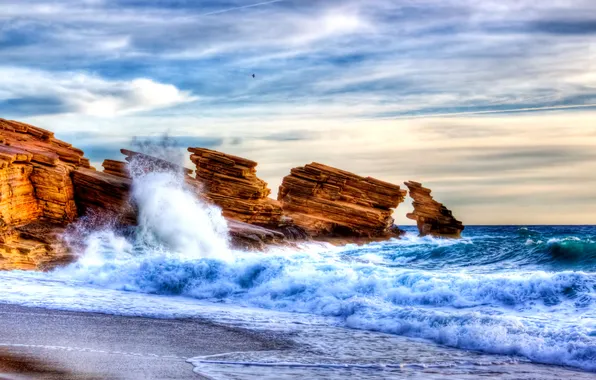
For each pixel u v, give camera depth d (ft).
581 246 107.86
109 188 141.08
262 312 74.13
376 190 243.19
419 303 71.15
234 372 43.75
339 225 228.22
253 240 160.45
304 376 43.52
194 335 58.18
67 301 76.54
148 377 40.73
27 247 110.42
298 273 85.81
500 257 120.57
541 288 66.85
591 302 62.80
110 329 59.31
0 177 116.26
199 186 161.17
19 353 46.80
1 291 82.79
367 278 79.05
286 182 236.02
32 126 149.18
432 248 135.44
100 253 124.67
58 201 129.49
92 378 39.70
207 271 91.71
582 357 48.85
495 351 52.85
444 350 53.72
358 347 54.49
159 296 86.94
